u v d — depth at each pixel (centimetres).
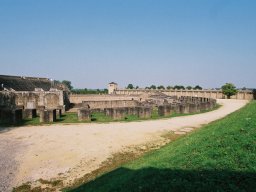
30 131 2217
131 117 2980
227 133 1169
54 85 5834
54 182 1155
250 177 750
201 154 991
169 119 2747
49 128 2345
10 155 1519
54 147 1669
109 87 7931
